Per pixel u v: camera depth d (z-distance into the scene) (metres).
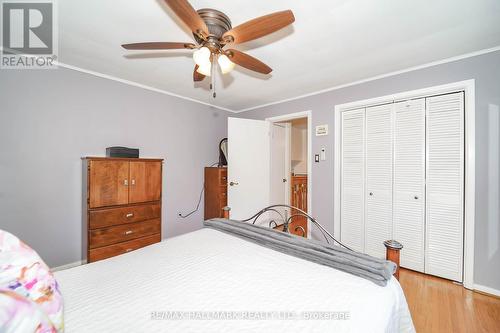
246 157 3.54
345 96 2.82
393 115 2.52
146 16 1.55
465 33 1.71
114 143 2.68
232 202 3.41
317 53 2.03
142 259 1.34
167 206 3.23
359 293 0.99
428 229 2.30
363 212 2.75
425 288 2.06
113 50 2.03
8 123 2.02
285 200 4.29
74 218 2.39
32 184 2.15
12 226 2.06
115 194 2.35
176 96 3.31
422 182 2.33
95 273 1.16
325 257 1.27
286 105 3.48
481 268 1.97
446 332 1.53
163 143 3.17
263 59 2.13
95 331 0.76
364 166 2.74
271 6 1.42
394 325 0.96
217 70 2.42
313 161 3.13
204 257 1.37
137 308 0.88
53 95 2.25
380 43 1.86
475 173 1.99
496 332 1.53
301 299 0.95
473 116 1.99
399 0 1.36
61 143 2.30
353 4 1.40
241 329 0.79
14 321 0.50
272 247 1.52
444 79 2.14
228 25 1.44
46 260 2.23
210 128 3.81
